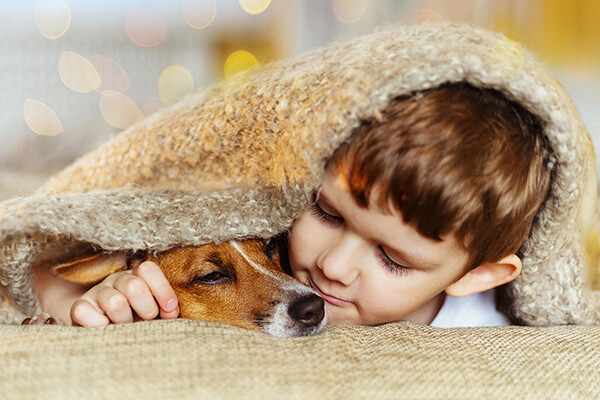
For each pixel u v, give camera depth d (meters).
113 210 1.32
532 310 1.41
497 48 1.18
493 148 1.12
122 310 1.30
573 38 4.09
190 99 1.66
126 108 5.54
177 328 1.09
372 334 1.16
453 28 1.30
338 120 1.11
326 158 1.17
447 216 1.13
